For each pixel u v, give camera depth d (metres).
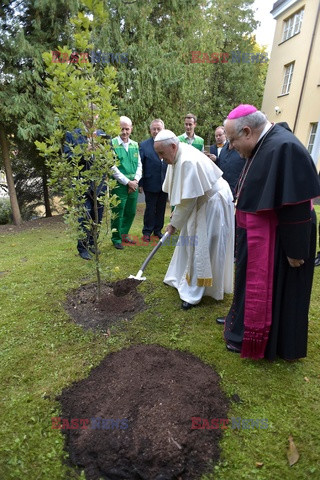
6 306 3.04
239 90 15.45
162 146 2.54
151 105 8.23
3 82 6.25
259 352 2.17
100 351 2.37
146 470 1.50
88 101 2.24
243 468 1.53
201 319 2.82
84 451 1.60
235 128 1.89
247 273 2.04
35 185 10.06
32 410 1.84
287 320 2.11
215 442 1.65
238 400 1.93
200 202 2.76
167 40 8.50
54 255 4.57
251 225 1.97
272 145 1.81
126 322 2.76
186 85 9.08
